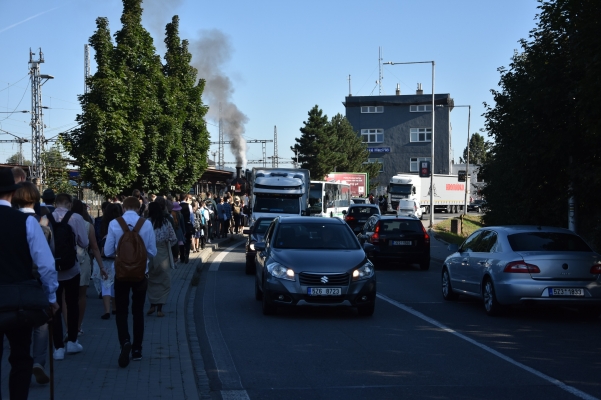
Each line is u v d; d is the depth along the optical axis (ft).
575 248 37.52
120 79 72.08
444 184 239.50
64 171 95.50
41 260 16.29
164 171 80.84
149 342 28.43
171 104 82.79
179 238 59.88
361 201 184.65
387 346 29.25
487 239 40.55
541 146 51.52
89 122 68.64
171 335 30.09
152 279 35.42
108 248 25.34
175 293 44.45
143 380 21.88
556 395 21.17
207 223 86.74
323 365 25.50
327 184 134.31
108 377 22.26
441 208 250.98
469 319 36.94
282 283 36.01
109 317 34.37
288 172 96.94
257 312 39.06
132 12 75.97
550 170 53.11
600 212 55.11
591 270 35.65
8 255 15.62
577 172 49.01
